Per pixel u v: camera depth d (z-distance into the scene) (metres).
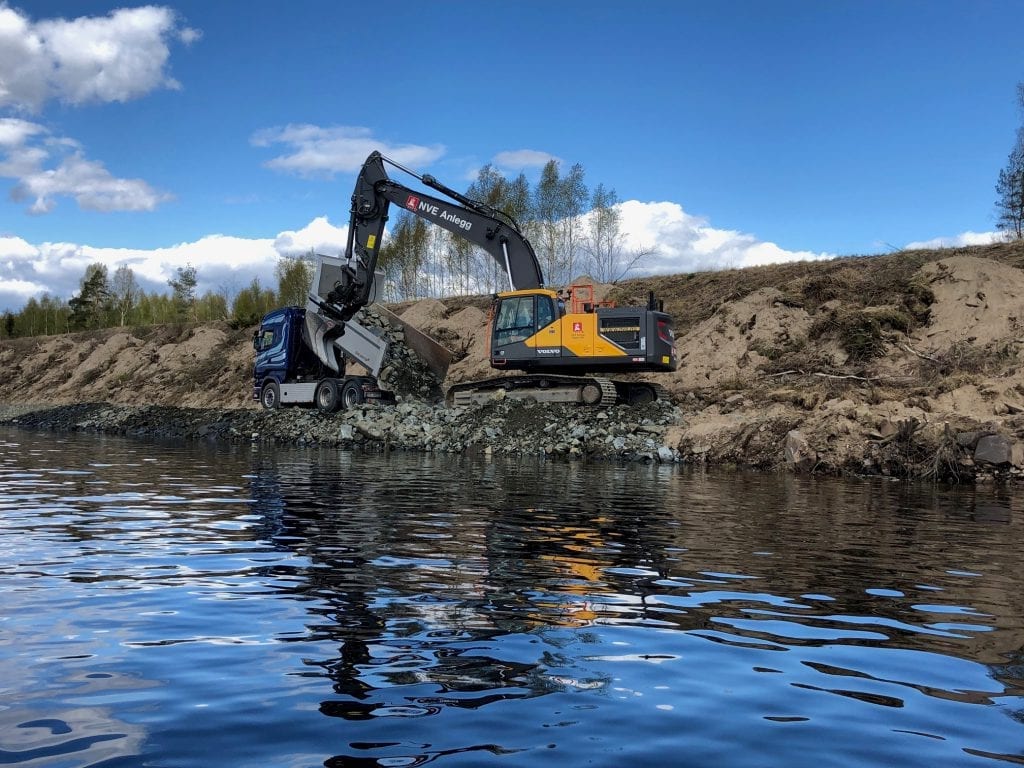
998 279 25.02
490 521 9.68
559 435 21.06
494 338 24.33
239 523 9.29
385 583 6.41
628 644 5.00
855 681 4.44
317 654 4.69
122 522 9.33
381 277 28.69
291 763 3.30
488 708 3.93
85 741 3.49
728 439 19.08
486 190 47.62
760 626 5.46
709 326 28.94
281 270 55.09
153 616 5.43
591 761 3.37
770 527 9.72
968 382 19.75
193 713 3.81
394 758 3.36
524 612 5.66
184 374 44.25
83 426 32.34
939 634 5.36
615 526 9.51
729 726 3.78
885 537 9.14
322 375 28.69
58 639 4.93
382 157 26.27
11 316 79.19
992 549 8.48
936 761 3.45
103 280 77.94
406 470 16.08
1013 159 38.38
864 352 24.17
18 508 10.41
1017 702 4.16
